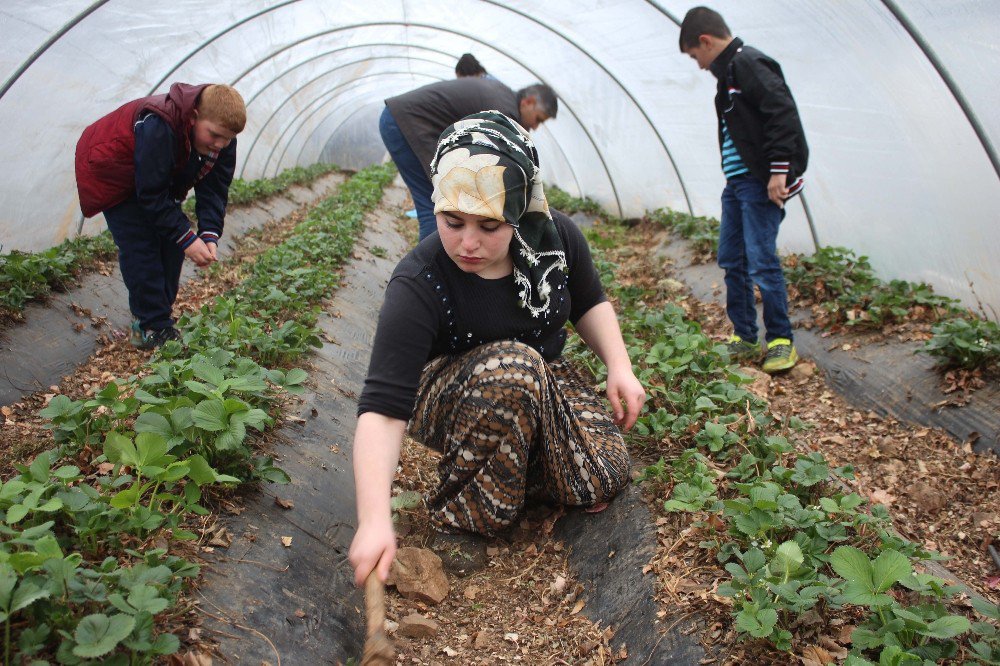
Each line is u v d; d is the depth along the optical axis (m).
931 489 3.52
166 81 8.52
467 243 2.21
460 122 2.29
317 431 3.66
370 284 7.29
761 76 4.48
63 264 5.34
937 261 5.62
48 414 2.78
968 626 1.90
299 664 2.22
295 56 10.87
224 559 2.46
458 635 2.62
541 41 9.55
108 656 1.81
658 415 3.33
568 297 2.67
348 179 18.20
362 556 1.89
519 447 2.69
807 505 2.68
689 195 9.41
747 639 2.17
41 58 6.01
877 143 5.68
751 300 5.07
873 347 4.85
